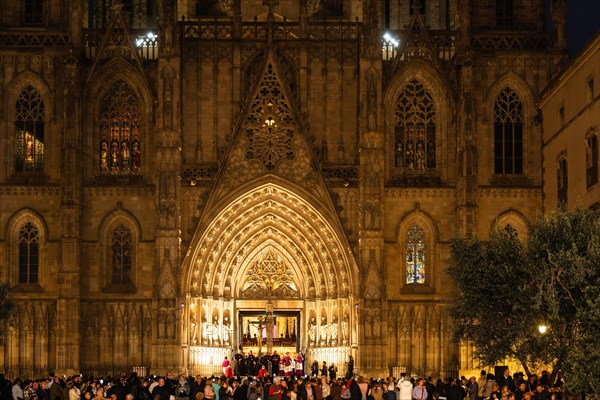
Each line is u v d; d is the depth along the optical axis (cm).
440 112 10506
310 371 10506
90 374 10075
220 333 10500
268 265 10806
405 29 10538
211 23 10562
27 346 10112
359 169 10250
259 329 10644
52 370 10069
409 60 10481
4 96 10356
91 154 10369
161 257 9944
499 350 7625
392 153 10500
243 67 10519
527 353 7450
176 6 10300
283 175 10288
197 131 10412
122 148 10438
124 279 10269
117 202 10275
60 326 9912
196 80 10475
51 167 10306
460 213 10156
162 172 10025
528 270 7281
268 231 10669
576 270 6775
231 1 11400
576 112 9250
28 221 10250
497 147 10481
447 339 10138
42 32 10450
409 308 10225
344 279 10369
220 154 10369
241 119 10319
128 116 10469
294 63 10550
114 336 10169
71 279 9962
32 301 10144
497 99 10506
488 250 7825
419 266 10338
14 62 10388
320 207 10256
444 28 12344
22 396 7419
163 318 9875
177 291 9919
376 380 9050
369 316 9912
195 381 7512
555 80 9812
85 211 10262
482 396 7369
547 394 6538
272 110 10369
